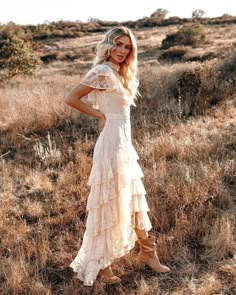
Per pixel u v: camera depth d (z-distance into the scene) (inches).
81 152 248.8
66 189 209.5
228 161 213.0
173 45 1286.9
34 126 300.4
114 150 126.6
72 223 177.8
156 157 228.7
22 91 411.5
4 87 574.2
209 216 168.9
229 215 170.1
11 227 172.9
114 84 122.6
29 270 145.6
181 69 396.8
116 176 127.5
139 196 136.4
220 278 137.9
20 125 301.3
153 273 143.2
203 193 181.9
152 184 192.7
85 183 209.6
